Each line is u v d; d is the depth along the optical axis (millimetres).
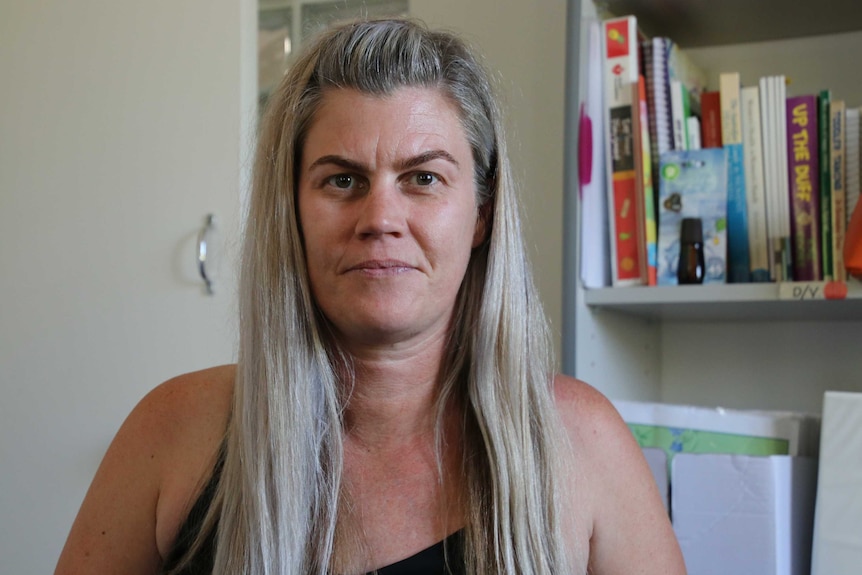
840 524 958
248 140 1002
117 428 1548
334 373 858
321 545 812
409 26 851
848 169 1117
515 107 1556
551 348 1041
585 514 884
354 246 770
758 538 996
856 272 994
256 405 833
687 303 1144
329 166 787
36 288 1612
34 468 1590
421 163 783
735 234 1170
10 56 1657
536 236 1532
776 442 1054
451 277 802
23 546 1584
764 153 1160
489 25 1582
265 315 845
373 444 863
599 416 937
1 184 1646
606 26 1216
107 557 868
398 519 831
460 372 897
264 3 1638
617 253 1196
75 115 1607
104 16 1599
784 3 1250
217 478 857
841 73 1358
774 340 1389
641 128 1184
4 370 1619
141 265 1546
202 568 845
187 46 1538
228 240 1469
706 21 1325
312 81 823
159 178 1541
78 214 1595
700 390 1440
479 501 839
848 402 965
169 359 1519
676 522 1042
